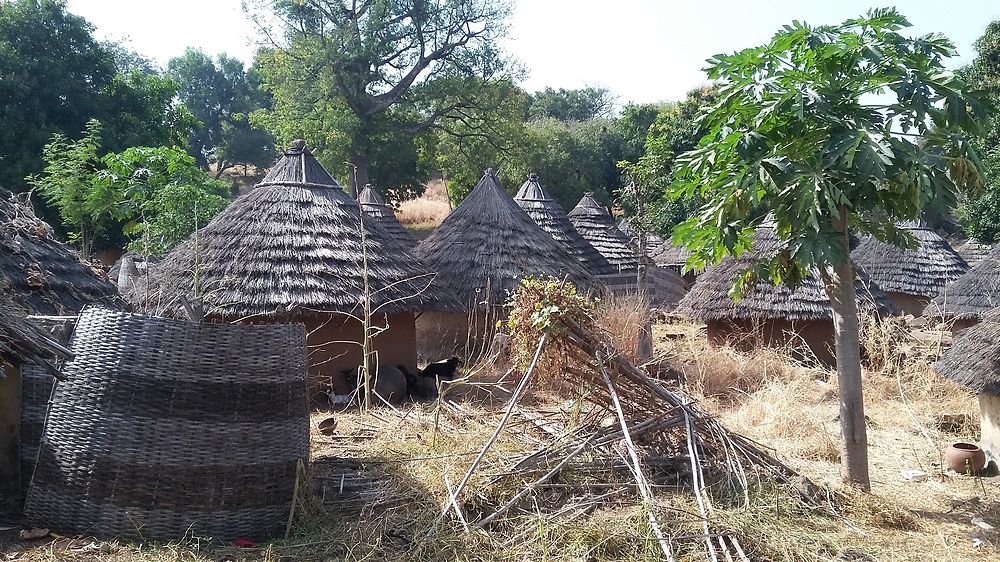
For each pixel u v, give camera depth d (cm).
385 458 599
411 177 3281
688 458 561
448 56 3256
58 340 538
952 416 801
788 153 495
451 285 1223
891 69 477
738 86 495
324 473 563
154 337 477
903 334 1088
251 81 5603
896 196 504
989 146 1903
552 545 456
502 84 3256
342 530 482
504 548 459
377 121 3112
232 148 5041
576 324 563
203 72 5484
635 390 580
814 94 468
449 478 536
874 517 516
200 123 2756
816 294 1152
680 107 2798
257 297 902
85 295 734
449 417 728
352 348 958
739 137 483
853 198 504
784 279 573
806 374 1009
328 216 1011
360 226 1008
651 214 2470
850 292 552
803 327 1156
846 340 555
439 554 450
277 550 463
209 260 952
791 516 502
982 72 2011
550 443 587
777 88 489
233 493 475
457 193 3866
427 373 988
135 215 1780
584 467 545
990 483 609
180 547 460
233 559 450
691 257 564
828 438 703
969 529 509
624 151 3819
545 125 4056
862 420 559
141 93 2578
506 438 629
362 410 855
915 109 461
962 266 1684
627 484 528
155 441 469
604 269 1692
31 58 2339
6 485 534
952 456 639
